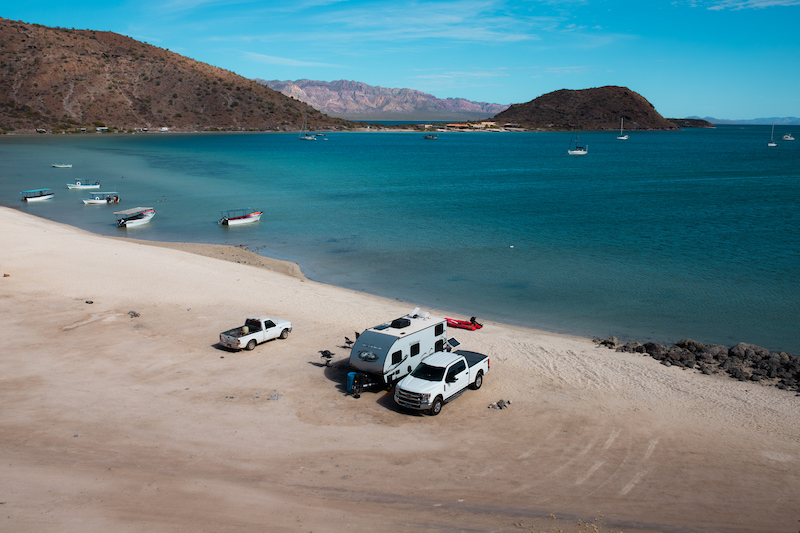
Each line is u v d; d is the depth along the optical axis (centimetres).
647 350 2683
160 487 1423
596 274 4300
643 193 9225
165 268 3912
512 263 4675
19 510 1274
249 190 9519
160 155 16650
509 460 1648
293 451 1666
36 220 6159
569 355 2612
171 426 1797
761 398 2142
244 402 2009
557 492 1465
